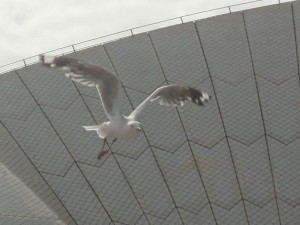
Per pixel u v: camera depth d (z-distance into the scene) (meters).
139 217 38.25
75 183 40.16
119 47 47.09
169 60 46.22
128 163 41.00
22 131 43.25
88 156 41.53
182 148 41.75
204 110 43.56
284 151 41.22
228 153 41.28
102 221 38.16
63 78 45.78
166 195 39.28
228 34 47.28
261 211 38.22
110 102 18.95
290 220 37.72
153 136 42.44
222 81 44.91
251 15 48.06
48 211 37.62
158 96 19.55
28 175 40.56
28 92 45.31
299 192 39.00
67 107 44.31
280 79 44.81
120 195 39.41
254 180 39.81
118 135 19.08
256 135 42.16
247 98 44.00
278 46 46.47
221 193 39.22
